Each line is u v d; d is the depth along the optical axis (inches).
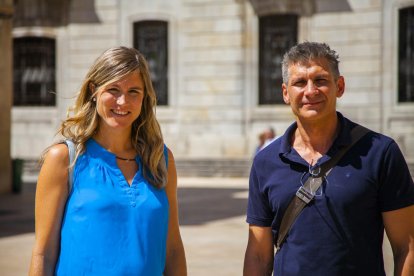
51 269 123.6
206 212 572.4
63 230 123.3
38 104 1060.5
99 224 121.6
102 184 124.3
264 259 138.6
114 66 125.7
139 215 124.0
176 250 135.0
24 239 438.3
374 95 938.7
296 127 136.2
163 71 1027.9
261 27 989.2
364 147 128.0
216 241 423.8
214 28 999.0
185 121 1013.2
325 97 128.7
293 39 975.6
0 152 728.3
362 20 940.0
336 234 125.7
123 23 1031.6
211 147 995.3
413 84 929.5
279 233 131.7
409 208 126.8
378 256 128.6
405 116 922.7
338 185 126.3
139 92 128.0
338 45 951.0
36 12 1051.3
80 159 126.0
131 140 131.1
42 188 124.3
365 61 940.6
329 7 952.3
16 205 633.0
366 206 126.2
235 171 959.6
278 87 984.3
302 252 127.5
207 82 1003.3
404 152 920.3
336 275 125.6
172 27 1015.0
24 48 1065.5
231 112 994.1
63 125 129.0
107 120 126.3
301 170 129.9
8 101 730.8
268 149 135.3
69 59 1048.2
